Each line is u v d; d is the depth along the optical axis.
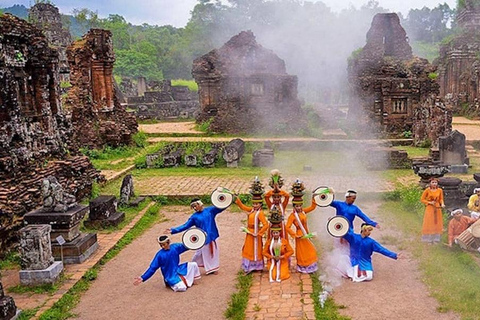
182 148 24.47
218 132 30.55
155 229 13.21
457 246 10.45
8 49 12.36
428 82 28.53
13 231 11.00
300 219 9.55
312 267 9.54
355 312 7.86
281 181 9.89
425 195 11.10
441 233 11.09
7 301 7.65
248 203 15.49
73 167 15.16
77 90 25.11
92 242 10.95
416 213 13.58
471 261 9.59
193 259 9.97
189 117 41.12
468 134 28.02
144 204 15.24
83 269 9.95
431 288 8.68
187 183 18.12
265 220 9.60
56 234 10.30
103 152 24.52
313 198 9.88
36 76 14.20
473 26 45.31
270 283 9.16
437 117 25.08
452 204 12.98
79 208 10.86
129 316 8.10
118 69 64.31
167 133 30.50
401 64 29.47
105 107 27.23
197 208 9.84
